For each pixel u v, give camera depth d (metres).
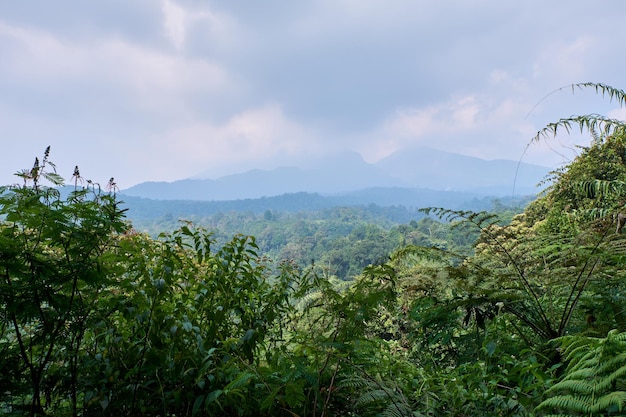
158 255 2.28
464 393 2.10
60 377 1.93
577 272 2.85
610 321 2.64
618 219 3.11
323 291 2.21
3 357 1.91
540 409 1.85
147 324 1.93
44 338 1.91
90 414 1.87
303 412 1.99
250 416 1.97
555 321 2.87
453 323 2.95
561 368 2.37
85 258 1.94
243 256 2.62
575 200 6.67
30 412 1.81
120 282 2.12
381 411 2.02
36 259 1.84
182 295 2.38
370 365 2.37
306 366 2.10
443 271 2.89
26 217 1.83
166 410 1.90
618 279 2.86
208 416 1.94
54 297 1.86
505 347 2.71
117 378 1.88
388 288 2.15
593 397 1.46
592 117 4.09
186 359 1.95
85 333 2.13
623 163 6.34
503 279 2.91
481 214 3.22
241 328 2.42
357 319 2.03
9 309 1.74
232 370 1.91
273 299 2.56
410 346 3.36
